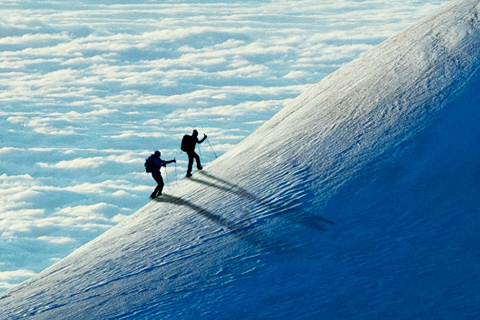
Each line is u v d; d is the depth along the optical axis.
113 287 11.33
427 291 8.17
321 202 11.33
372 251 9.39
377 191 10.96
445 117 12.29
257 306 8.79
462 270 8.41
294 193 12.16
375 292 8.41
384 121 13.48
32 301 12.31
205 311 9.03
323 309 8.34
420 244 9.21
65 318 10.48
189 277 10.43
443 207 9.92
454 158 11.05
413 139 12.05
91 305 10.72
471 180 10.34
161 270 11.24
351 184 11.51
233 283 9.66
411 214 10.01
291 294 8.87
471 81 13.16
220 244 11.38
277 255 10.12
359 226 10.15
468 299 7.86
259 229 11.33
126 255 13.09
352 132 13.88
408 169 11.26
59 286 12.76
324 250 9.81
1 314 12.11
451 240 9.09
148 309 9.64
